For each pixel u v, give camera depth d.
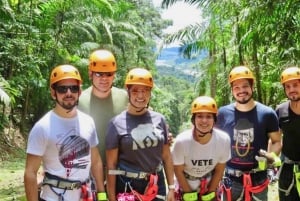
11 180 8.74
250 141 4.25
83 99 4.04
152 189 3.69
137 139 3.66
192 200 4.07
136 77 3.65
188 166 4.05
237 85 4.22
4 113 13.46
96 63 3.95
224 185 4.33
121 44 23.28
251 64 11.98
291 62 8.24
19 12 12.85
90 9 17.56
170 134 4.06
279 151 4.30
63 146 3.29
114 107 4.09
